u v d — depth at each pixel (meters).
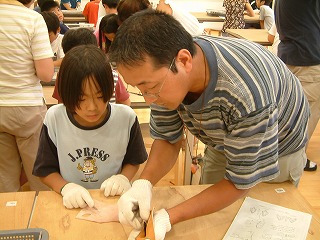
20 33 1.70
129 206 0.98
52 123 1.30
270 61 0.96
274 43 2.99
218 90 0.87
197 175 1.97
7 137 1.91
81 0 6.37
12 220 1.05
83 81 1.08
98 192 1.19
